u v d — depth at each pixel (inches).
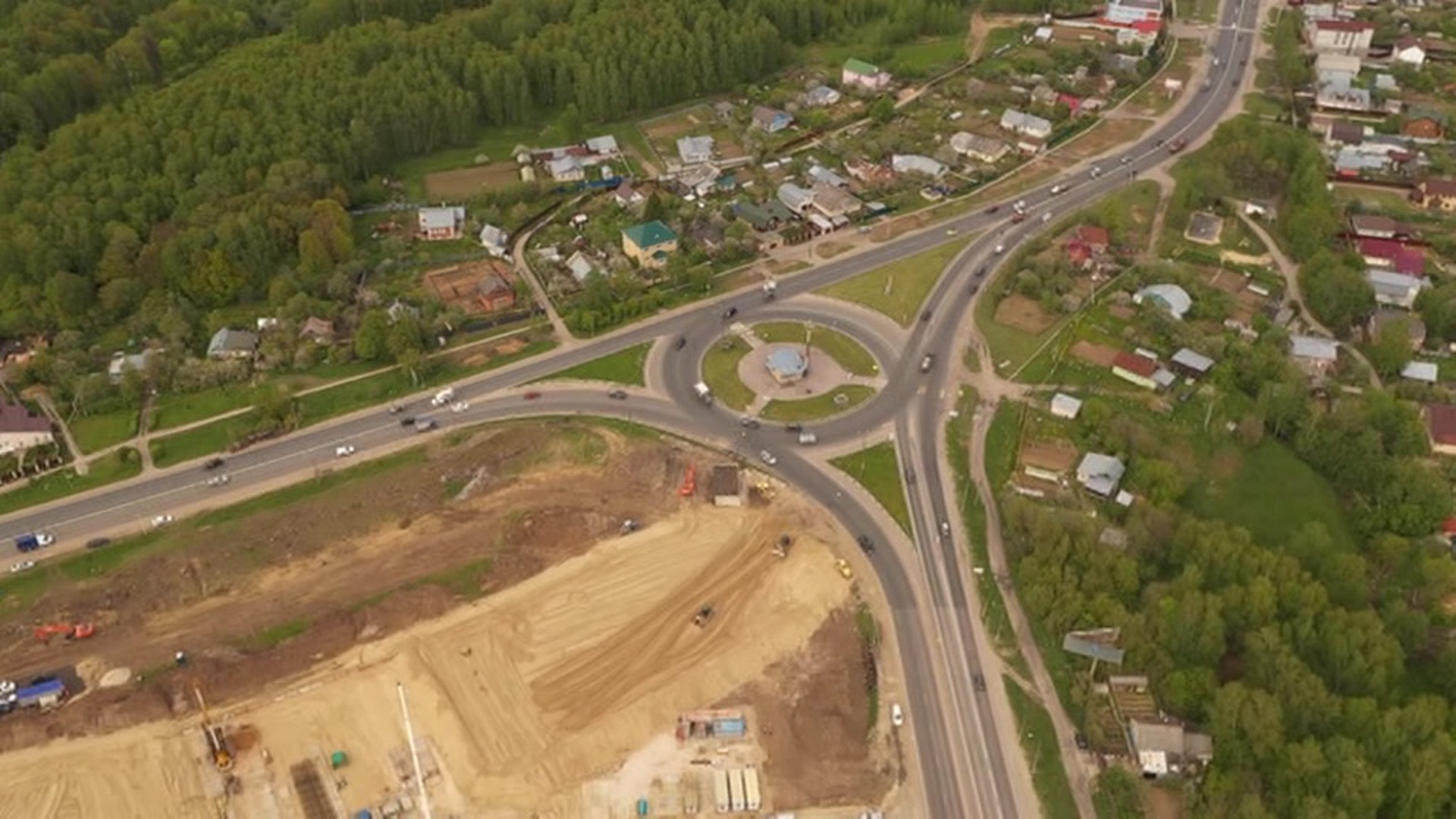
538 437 7263.8
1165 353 7819.9
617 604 6131.9
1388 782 4904.0
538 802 5216.5
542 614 6063.0
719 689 5703.7
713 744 5457.7
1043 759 5374.0
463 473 6998.0
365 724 5497.1
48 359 7805.1
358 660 5792.3
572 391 7736.2
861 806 5216.5
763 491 6860.2
